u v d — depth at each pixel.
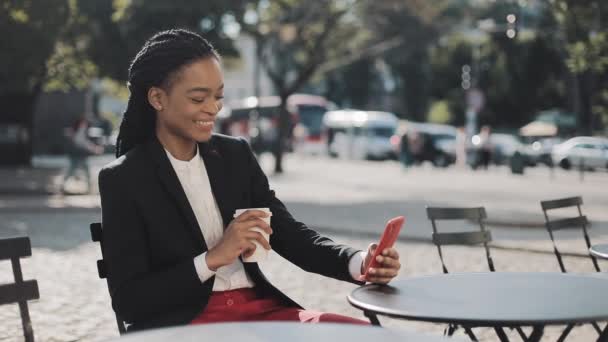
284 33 29.11
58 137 44.53
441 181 30.77
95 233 3.84
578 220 6.36
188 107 3.50
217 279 3.60
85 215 16.73
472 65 66.00
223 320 3.53
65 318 7.66
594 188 27.05
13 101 33.44
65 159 41.66
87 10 23.92
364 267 3.59
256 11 26.30
